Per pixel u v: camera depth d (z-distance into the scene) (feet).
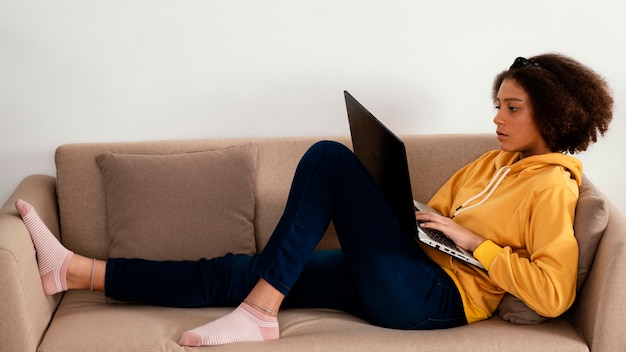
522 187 6.72
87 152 7.87
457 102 8.70
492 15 8.46
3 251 6.03
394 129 8.75
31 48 8.13
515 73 6.83
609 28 8.55
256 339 6.38
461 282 6.71
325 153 6.56
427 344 6.26
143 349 6.13
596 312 6.28
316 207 6.54
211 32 8.27
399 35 8.45
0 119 8.31
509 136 6.90
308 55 8.43
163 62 8.30
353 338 6.30
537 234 6.46
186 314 6.86
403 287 6.53
